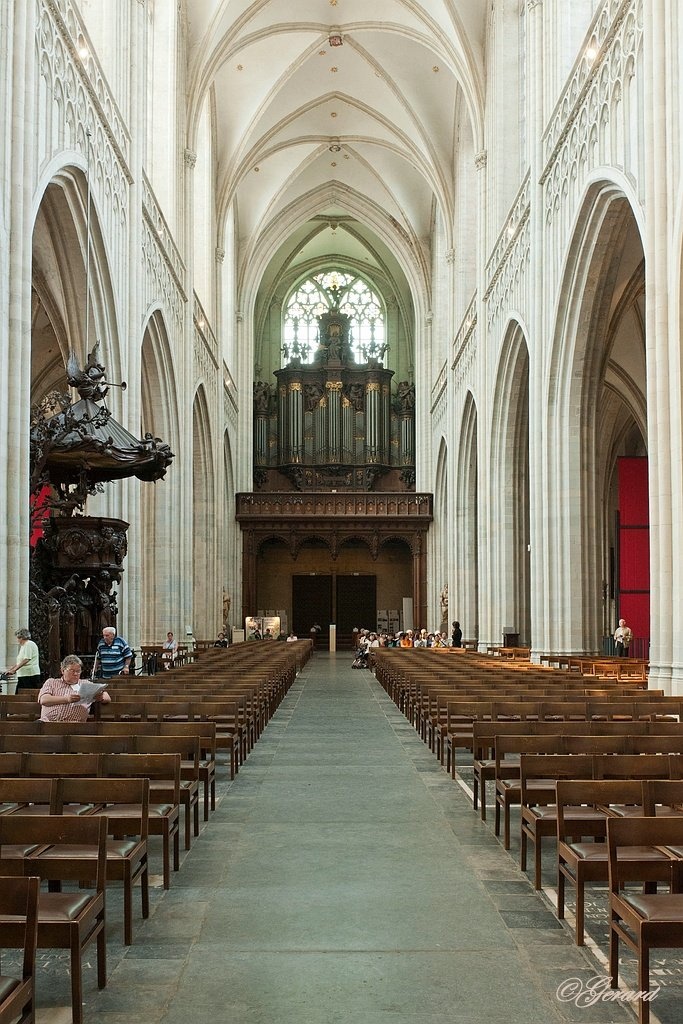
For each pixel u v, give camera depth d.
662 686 13.30
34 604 15.67
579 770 7.07
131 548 20.88
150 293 23.61
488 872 7.27
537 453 22.36
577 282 20.30
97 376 15.44
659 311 13.71
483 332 30.31
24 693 11.75
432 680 15.80
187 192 29.70
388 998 4.95
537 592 22.31
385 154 43.12
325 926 6.04
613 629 38.97
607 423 38.31
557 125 20.88
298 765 12.38
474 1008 4.83
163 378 27.05
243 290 47.56
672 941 4.62
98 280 19.23
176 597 28.39
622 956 5.53
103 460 15.60
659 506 13.53
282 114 38.69
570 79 19.88
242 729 12.34
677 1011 4.79
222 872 7.29
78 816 5.11
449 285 39.38
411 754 13.36
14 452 12.69
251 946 5.69
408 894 6.71
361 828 8.73
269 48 34.59
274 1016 4.73
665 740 7.98
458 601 38.06
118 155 19.84
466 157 36.41
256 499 46.66
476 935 5.88
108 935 5.90
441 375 43.22
